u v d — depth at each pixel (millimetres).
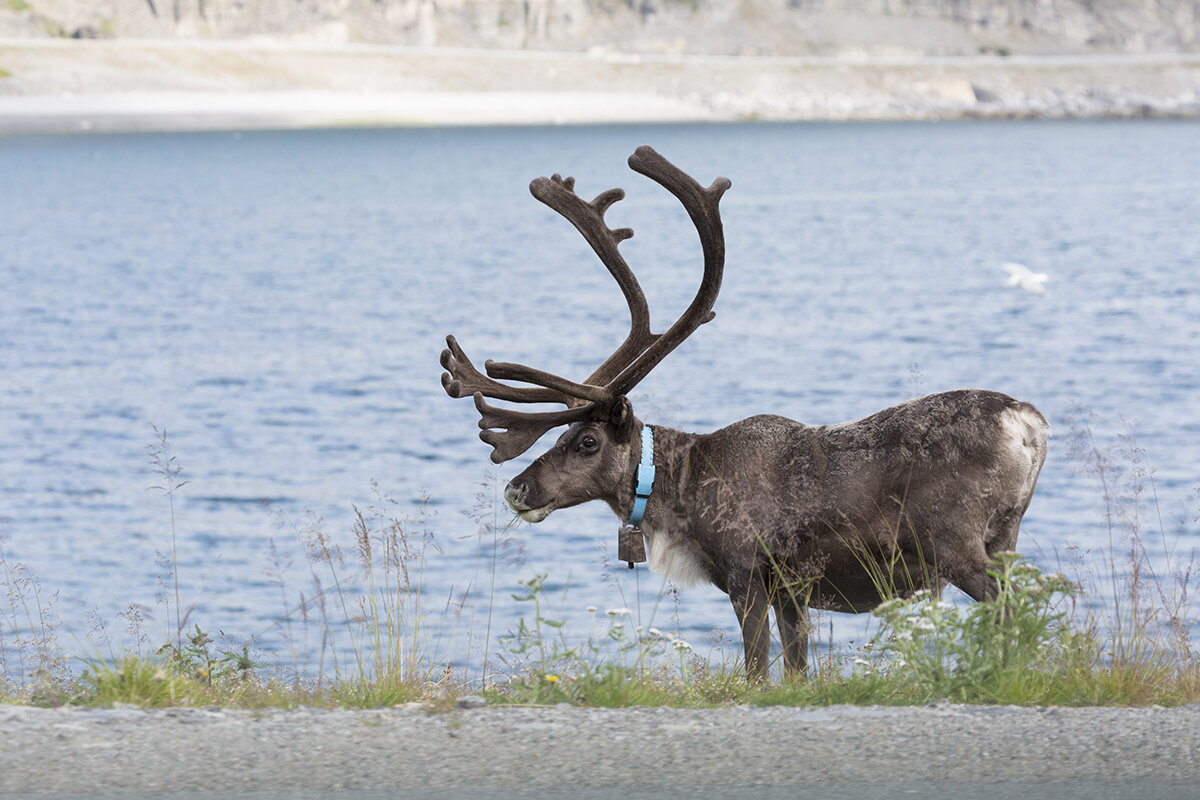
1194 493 34094
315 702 12945
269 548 31812
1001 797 8828
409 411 50688
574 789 9039
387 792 8992
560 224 157625
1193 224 143875
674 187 15922
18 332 74500
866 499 14562
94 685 13273
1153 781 9086
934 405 14594
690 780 9211
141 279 102812
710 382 54562
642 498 15469
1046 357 60781
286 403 52688
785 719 10711
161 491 38031
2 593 27594
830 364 59344
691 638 24469
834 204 178750
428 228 152625
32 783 9156
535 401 15938
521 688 13148
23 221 161375
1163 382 53562
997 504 14281
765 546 14891
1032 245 122875
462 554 30672
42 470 41031
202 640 14906
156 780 9227
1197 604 22953
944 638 12828
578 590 27750
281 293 93438
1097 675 12617
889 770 9383
